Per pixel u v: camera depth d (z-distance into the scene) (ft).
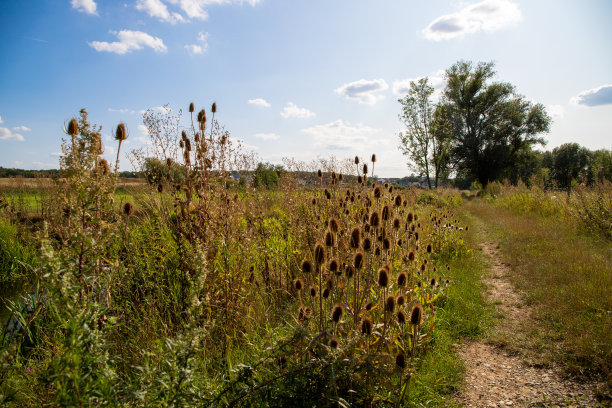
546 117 142.72
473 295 21.27
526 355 13.98
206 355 11.08
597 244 30.55
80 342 6.43
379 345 9.46
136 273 14.82
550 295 19.48
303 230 19.38
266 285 17.42
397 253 17.10
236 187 18.08
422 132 113.19
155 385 7.09
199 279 8.46
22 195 30.91
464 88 147.13
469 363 13.64
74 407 5.97
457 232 32.37
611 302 16.84
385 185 20.67
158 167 19.61
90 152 8.34
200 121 15.02
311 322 10.96
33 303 11.64
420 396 10.73
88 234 7.88
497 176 149.28
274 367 9.77
